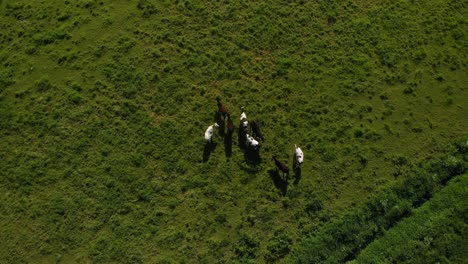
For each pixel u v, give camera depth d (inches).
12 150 959.0
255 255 887.7
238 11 1112.2
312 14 1119.6
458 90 1053.8
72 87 1018.7
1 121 984.9
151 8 1107.3
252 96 1022.4
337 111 1016.9
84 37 1074.1
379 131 1002.1
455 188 951.0
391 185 949.2
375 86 1045.8
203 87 1026.1
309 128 999.0
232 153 965.8
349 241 904.3
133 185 931.3
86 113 992.9
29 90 1017.5
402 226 919.0
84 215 907.4
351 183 951.6
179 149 965.2
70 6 1112.2
